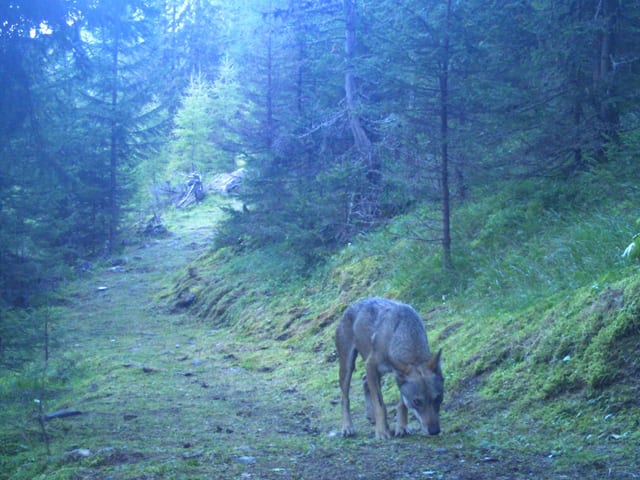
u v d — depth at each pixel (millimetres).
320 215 17984
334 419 8547
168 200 45719
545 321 8125
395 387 9164
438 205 14820
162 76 34438
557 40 12375
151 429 8352
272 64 25062
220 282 21547
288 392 10711
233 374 12766
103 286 27062
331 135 21297
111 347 16953
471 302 11023
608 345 6848
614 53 12492
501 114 12344
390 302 7273
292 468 5801
